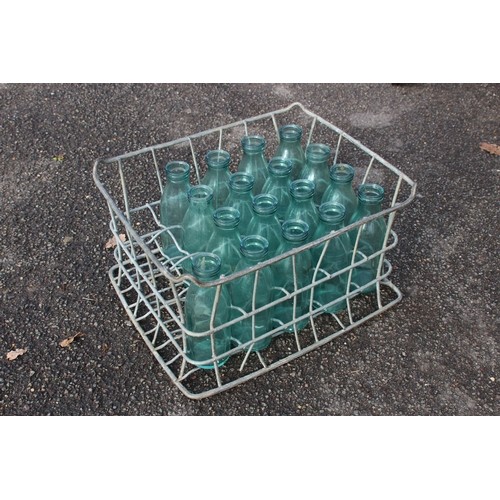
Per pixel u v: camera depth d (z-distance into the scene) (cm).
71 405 151
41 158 237
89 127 255
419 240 202
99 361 161
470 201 220
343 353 164
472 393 156
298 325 167
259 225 152
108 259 191
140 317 169
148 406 151
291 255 136
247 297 150
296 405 152
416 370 161
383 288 184
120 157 165
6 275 185
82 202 215
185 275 124
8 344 165
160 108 270
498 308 178
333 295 170
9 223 205
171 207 169
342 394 155
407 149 247
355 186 225
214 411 151
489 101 279
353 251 154
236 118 265
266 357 162
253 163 175
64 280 184
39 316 173
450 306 178
